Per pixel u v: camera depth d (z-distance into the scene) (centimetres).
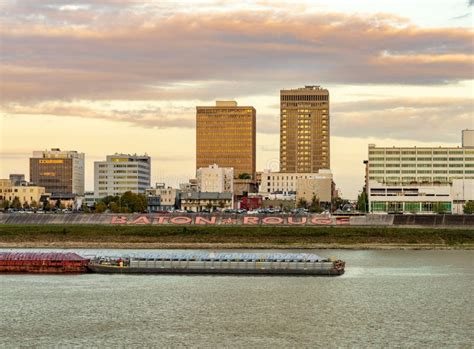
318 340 18088
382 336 18550
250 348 17338
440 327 19588
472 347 17588
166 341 17912
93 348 17275
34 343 17700
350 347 17462
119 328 19238
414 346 17600
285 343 17788
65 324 19650
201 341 17912
